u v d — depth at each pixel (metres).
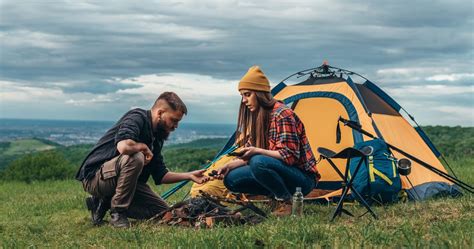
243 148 4.80
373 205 5.46
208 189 5.84
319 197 5.77
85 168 4.80
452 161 11.55
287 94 6.57
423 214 4.66
